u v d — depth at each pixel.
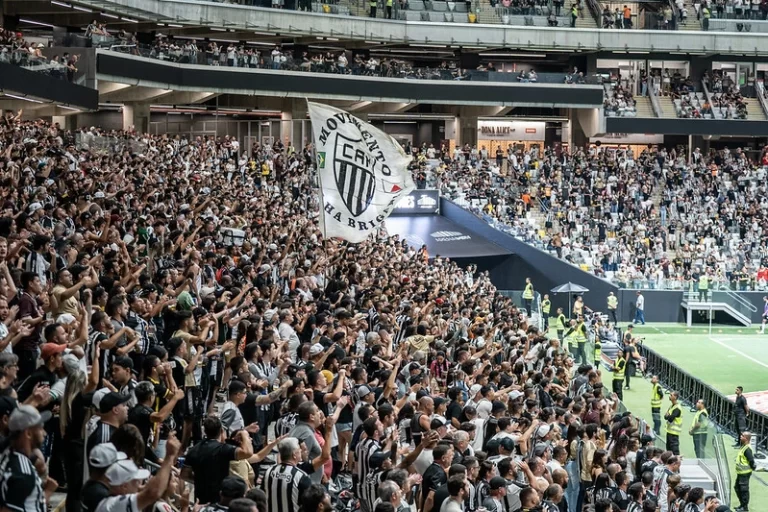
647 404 38.09
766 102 73.88
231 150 55.66
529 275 59.03
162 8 58.59
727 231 63.62
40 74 41.47
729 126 72.00
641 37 71.44
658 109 72.12
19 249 15.96
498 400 18.59
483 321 29.61
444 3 69.25
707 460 27.48
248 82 61.41
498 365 24.06
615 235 61.81
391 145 24.12
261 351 16.31
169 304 17.67
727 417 35.28
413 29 67.94
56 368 11.84
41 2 54.19
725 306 57.88
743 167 69.25
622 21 71.69
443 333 26.41
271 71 62.16
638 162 68.12
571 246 59.06
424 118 74.19
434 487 13.55
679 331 56.47
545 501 15.05
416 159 63.28
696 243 62.22
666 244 62.00
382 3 67.88
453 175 63.28
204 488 11.14
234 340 17.22
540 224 62.34
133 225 23.70
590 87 69.88
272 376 16.44
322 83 63.81
